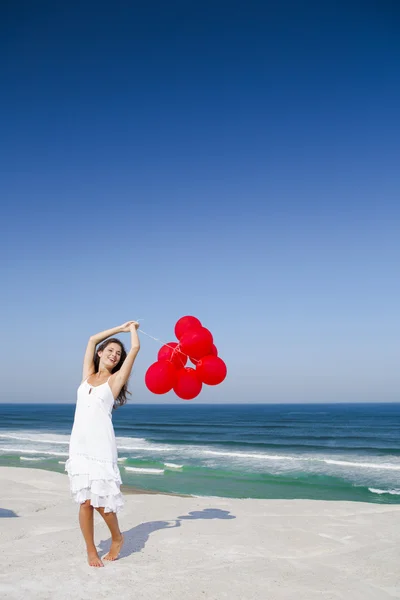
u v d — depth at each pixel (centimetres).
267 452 2564
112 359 405
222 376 484
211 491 1422
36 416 9688
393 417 8531
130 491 1286
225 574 374
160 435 4266
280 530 546
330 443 3381
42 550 435
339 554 455
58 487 977
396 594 351
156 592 329
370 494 1397
